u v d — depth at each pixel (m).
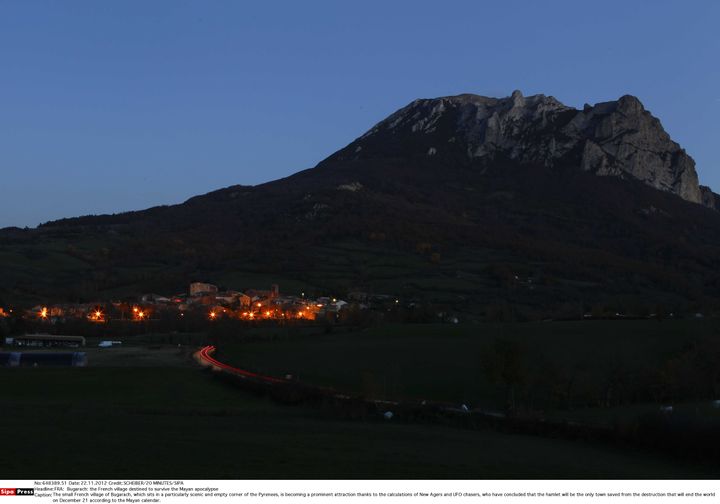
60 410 55.31
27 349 127.88
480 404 70.50
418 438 41.50
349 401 56.59
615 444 40.88
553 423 45.75
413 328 141.50
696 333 107.12
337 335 138.12
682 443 37.00
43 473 27.45
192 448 34.12
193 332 164.12
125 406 61.25
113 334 161.50
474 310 198.12
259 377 87.25
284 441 37.81
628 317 146.88
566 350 101.38
